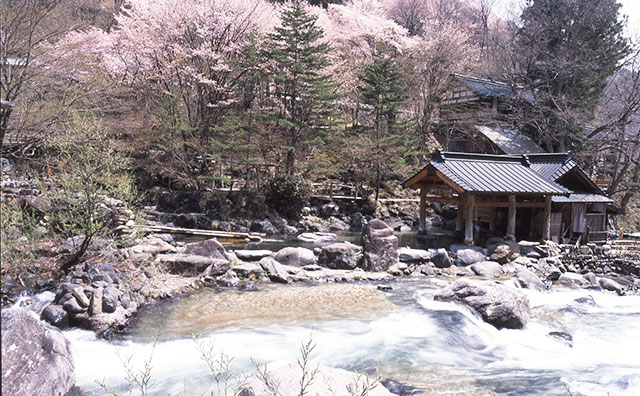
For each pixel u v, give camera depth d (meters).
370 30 28.23
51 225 8.69
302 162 22.66
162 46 21.08
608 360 6.54
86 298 6.84
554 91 27.08
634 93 22.31
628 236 19.73
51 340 4.98
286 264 11.29
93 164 9.33
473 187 12.64
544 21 27.06
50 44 13.93
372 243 11.55
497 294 8.13
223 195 19.16
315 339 6.72
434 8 40.44
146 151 21.08
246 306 8.22
